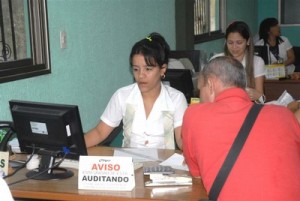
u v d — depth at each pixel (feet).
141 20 14.79
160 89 7.93
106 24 12.50
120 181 5.68
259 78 11.23
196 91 10.57
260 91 11.19
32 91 9.45
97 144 8.25
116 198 5.44
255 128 5.17
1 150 6.94
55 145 6.26
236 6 25.30
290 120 5.33
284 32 27.73
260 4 28.63
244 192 4.91
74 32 10.98
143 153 7.43
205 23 21.61
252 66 10.94
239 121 5.26
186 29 18.10
